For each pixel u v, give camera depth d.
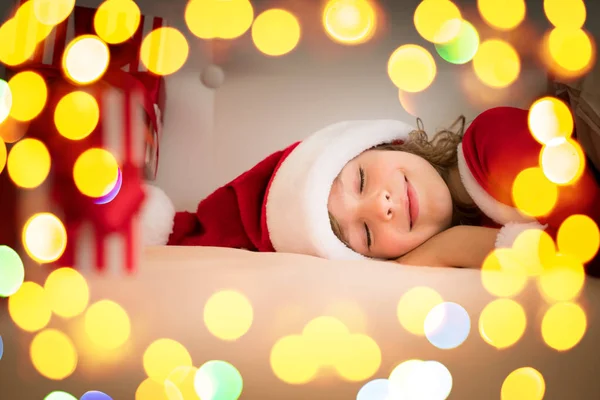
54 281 0.75
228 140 1.44
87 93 0.89
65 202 0.83
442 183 1.08
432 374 0.62
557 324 0.69
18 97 0.87
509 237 0.91
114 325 0.68
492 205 1.02
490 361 0.65
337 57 1.46
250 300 0.70
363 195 1.07
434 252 0.99
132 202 0.87
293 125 1.43
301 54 1.47
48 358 0.66
